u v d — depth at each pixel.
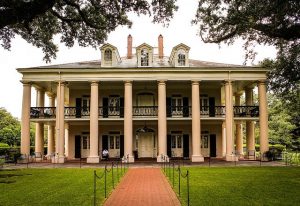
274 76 26.95
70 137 35.38
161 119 31.11
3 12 14.68
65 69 31.22
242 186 15.27
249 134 34.88
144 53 32.34
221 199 12.24
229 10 17.41
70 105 35.44
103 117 33.72
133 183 16.72
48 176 19.83
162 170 23.16
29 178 18.91
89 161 30.41
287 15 16.12
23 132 30.97
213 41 19.22
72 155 35.16
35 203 11.77
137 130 35.44
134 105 35.53
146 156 35.34
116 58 32.59
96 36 21.64
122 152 34.97
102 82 33.06
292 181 16.86
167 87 35.72
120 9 19.17
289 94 29.44
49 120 32.16
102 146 35.28
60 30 21.66
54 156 30.50
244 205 11.21
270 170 22.27
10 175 20.30
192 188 14.77
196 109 31.41
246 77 31.73
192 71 31.55
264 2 15.74
